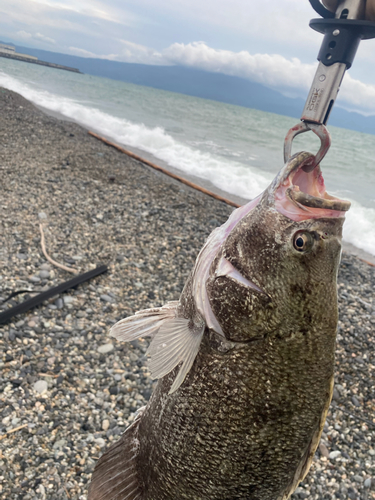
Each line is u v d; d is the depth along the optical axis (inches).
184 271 50.6
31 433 27.0
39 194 65.6
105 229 58.3
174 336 12.8
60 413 28.9
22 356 32.9
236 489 13.1
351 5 10.6
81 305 40.7
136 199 71.5
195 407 13.0
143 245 55.4
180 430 13.4
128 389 31.9
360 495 26.5
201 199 80.8
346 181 134.1
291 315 11.9
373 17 10.6
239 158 136.0
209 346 12.7
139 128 148.3
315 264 11.8
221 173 107.7
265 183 103.8
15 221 54.9
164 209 68.8
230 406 12.4
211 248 13.5
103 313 40.3
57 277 44.6
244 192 96.6
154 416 14.8
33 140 100.3
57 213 60.0
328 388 12.9
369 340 41.8
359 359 39.1
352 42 10.6
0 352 32.7
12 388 30.0
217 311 12.4
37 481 24.1
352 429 31.7
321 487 26.8
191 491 13.6
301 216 11.8
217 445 12.8
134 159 105.7
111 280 46.3
